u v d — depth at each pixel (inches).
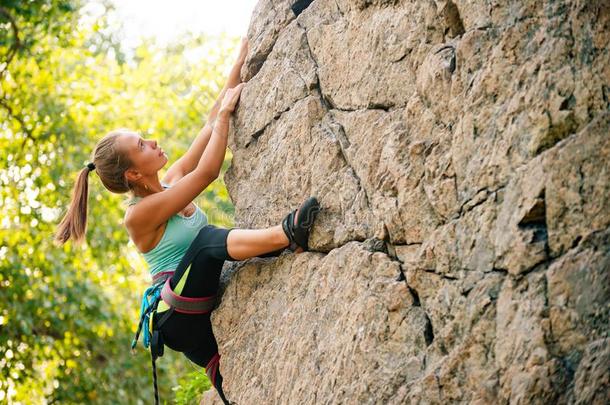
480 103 131.3
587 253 113.6
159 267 178.7
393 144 146.4
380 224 146.4
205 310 176.9
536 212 119.7
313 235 160.7
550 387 112.7
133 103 532.1
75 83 510.9
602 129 115.3
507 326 119.7
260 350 165.6
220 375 181.3
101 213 493.4
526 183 121.3
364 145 153.9
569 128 120.0
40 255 472.4
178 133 543.8
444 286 132.3
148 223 173.8
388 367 136.3
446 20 142.0
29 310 465.4
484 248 126.9
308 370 151.5
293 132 170.2
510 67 128.4
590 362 109.6
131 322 513.7
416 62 148.3
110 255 506.3
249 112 183.5
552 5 125.3
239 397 168.4
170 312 174.1
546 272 117.1
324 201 160.6
